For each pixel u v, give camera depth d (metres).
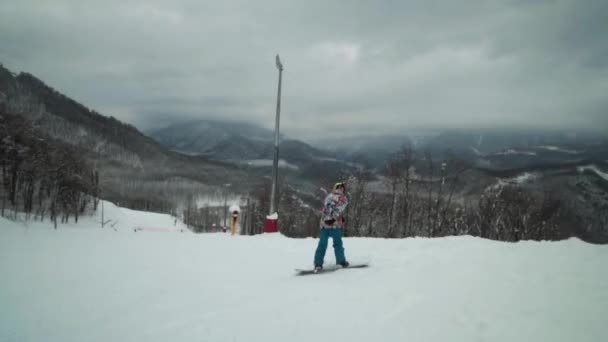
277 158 13.92
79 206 49.53
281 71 13.98
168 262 7.87
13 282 6.43
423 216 38.16
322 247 5.83
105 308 4.86
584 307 3.18
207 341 3.39
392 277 4.72
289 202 53.84
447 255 5.83
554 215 38.03
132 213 69.44
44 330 4.21
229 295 4.91
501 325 2.98
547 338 2.69
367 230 38.72
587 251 5.50
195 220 100.06
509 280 4.07
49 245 11.40
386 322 3.32
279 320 3.67
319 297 4.26
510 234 36.41
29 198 39.12
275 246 9.55
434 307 3.51
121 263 8.01
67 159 45.09
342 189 5.94
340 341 3.08
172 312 4.40
